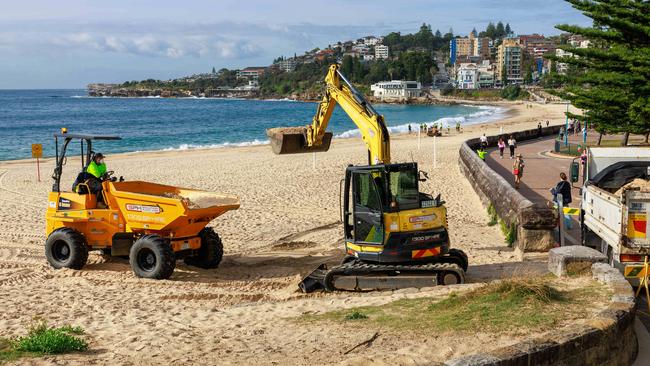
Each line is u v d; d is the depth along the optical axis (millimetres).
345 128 96562
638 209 10586
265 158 44219
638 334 8961
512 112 137250
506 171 34000
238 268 14906
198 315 10461
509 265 14203
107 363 7648
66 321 10266
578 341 6816
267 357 7484
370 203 12172
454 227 19672
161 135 81062
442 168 36500
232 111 163000
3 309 11203
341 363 6473
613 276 9555
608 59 23781
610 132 28266
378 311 9344
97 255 16000
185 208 13523
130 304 11508
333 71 14617
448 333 7723
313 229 19719
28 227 19859
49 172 37031
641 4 23234
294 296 11773
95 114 143250
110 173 15281
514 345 6551
